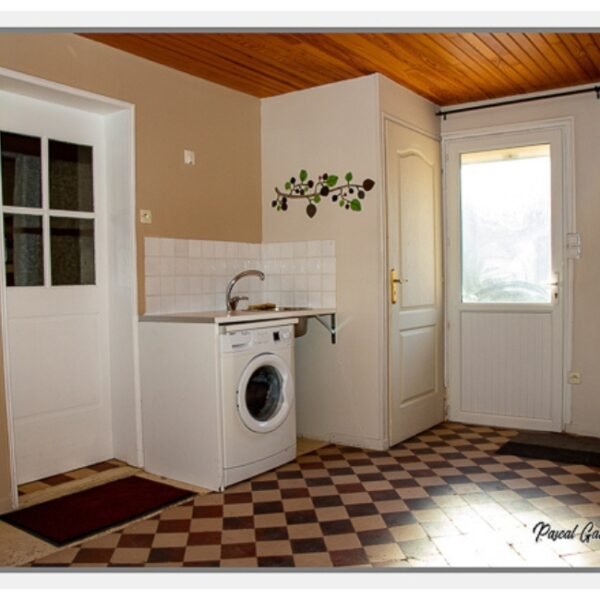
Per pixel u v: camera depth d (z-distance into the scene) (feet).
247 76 12.26
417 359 13.71
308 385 13.41
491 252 14.42
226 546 8.07
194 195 12.22
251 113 13.66
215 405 10.05
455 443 12.91
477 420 14.67
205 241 12.48
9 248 10.14
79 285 11.13
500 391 14.38
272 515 9.10
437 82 12.85
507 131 13.96
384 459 11.82
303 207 13.35
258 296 13.88
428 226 14.08
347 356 12.81
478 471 11.00
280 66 11.68
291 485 10.37
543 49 10.92
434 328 14.40
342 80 12.59
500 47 10.80
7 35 9.07
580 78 12.66
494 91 13.53
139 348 11.16
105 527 8.68
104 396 11.60
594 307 13.21
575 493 9.83
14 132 10.05
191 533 8.49
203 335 10.13
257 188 13.85
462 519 8.85
